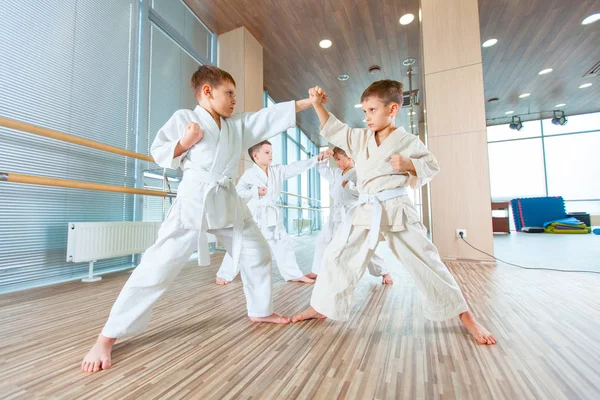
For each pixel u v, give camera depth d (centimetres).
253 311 105
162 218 274
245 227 104
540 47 404
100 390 63
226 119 99
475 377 67
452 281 91
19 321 110
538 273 187
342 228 102
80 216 205
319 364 74
